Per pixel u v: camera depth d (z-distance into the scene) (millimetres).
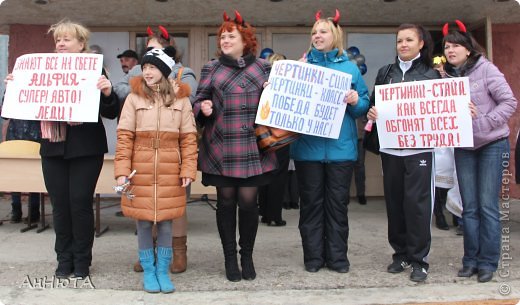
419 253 3361
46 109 3166
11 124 5434
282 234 4863
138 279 3373
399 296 3111
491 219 3375
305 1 6105
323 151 3443
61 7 6211
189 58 7113
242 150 3146
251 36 3287
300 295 3121
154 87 3107
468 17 6809
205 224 5348
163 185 3045
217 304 2959
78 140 3229
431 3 6203
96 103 3152
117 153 3045
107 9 6305
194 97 3494
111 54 7105
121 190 2965
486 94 3336
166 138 3062
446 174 4691
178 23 7008
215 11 6469
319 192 3523
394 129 3377
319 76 3285
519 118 7016
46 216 5742
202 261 3834
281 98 3219
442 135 3246
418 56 3406
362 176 6703
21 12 6383
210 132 3258
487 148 3355
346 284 3285
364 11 6539
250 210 3277
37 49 6945
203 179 3330
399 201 3482
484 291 3199
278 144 3207
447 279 3400
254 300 3027
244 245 3359
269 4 6172
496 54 7148
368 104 3521
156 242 3500
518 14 6660
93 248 4238
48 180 3307
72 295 3090
